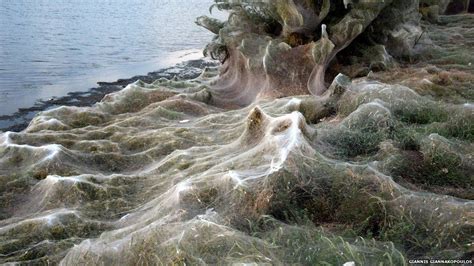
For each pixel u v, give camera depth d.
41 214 4.71
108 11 33.16
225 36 9.55
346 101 6.57
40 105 12.56
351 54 9.28
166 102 8.24
